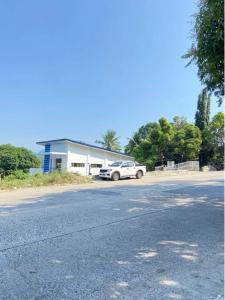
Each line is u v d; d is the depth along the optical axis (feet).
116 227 23.95
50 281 13.74
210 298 12.03
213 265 15.64
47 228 23.59
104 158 112.47
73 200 39.22
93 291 12.71
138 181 72.79
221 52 22.67
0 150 126.52
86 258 16.75
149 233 22.12
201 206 34.04
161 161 144.05
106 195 44.21
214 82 27.55
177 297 12.13
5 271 14.96
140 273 14.61
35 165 129.49
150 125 187.21
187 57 28.99
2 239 20.49
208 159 144.36
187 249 18.31
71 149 102.68
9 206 34.81
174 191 48.21
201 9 23.09
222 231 22.66
